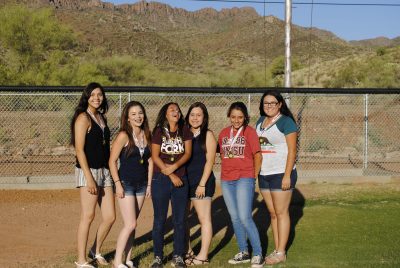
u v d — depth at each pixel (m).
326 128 18.56
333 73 52.19
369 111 20.33
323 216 9.78
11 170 13.56
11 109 18.08
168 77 44.09
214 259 7.68
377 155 16.28
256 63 102.62
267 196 7.55
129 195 6.96
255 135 7.27
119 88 11.92
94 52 50.41
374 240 8.37
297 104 19.83
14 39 32.16
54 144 16.77
